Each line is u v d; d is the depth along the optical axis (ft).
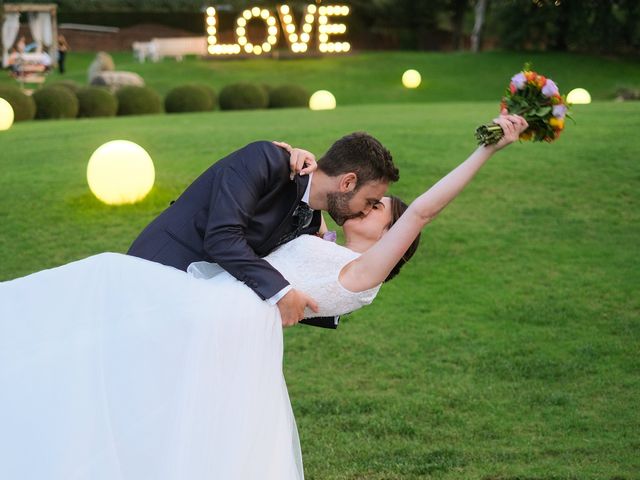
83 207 39.29
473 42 150.30
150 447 10.64
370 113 70.18
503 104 12.01
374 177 12.06
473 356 25.93
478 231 37.01
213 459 10.65
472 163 11.64
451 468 18.56
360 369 25.18
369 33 168.35
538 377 24.36
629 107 65.92
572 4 136.67
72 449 10.49
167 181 42.57
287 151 12.49
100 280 11.73
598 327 28.02
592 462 18.79
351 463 18.93
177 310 11.22
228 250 11.53
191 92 89.66
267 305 11.44
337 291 11.66
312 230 12.90
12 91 77.20
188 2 183.32
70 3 183.32
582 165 44.73
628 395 22.95
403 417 21.62
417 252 35.04
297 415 21.88
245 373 11.14
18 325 11.36
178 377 10.93
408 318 29.09
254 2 164.14
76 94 83.25
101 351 11.05
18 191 41.75
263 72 129.29
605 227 37.29
